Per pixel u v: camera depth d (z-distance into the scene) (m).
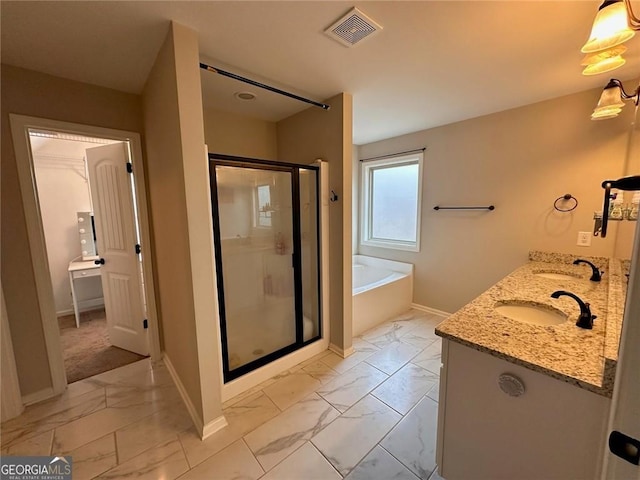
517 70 1.92
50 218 3.57
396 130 3.34
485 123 2.81
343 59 1.77
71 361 2.54
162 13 1.32
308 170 2.48
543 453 0.97
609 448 0.51
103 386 2.15
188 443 1.61
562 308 1.42
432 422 1.74
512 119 2.64
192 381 1.73
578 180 2.33
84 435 1.67
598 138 2.21
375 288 3.10
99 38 1.51
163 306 2.37
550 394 0.93
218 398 1.70
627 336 0.48
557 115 2.39
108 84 2.10
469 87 2.19
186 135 1.45
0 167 1.79
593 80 2.07
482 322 1.25
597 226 2.05
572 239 2.39
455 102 2.49
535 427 0.97
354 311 2.89
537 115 2.50
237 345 2.18
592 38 1.07
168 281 2.05
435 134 3.22
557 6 1.29
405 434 1.65
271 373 2.23
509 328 1.18
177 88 1.40
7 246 1.84
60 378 2.07
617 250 2.18
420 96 2.35
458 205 3.10
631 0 1.26
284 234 2.42
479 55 1.73
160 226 2.09
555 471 0.95
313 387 2.10
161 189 1.92
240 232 2.13
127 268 2.57
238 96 2.32
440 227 3.28
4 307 1.79
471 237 3.04
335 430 1.69
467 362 1.13
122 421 1.78
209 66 1.80
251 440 1.62
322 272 2.57
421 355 2.54
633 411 0.48
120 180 2.47
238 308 2.17
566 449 0.92
